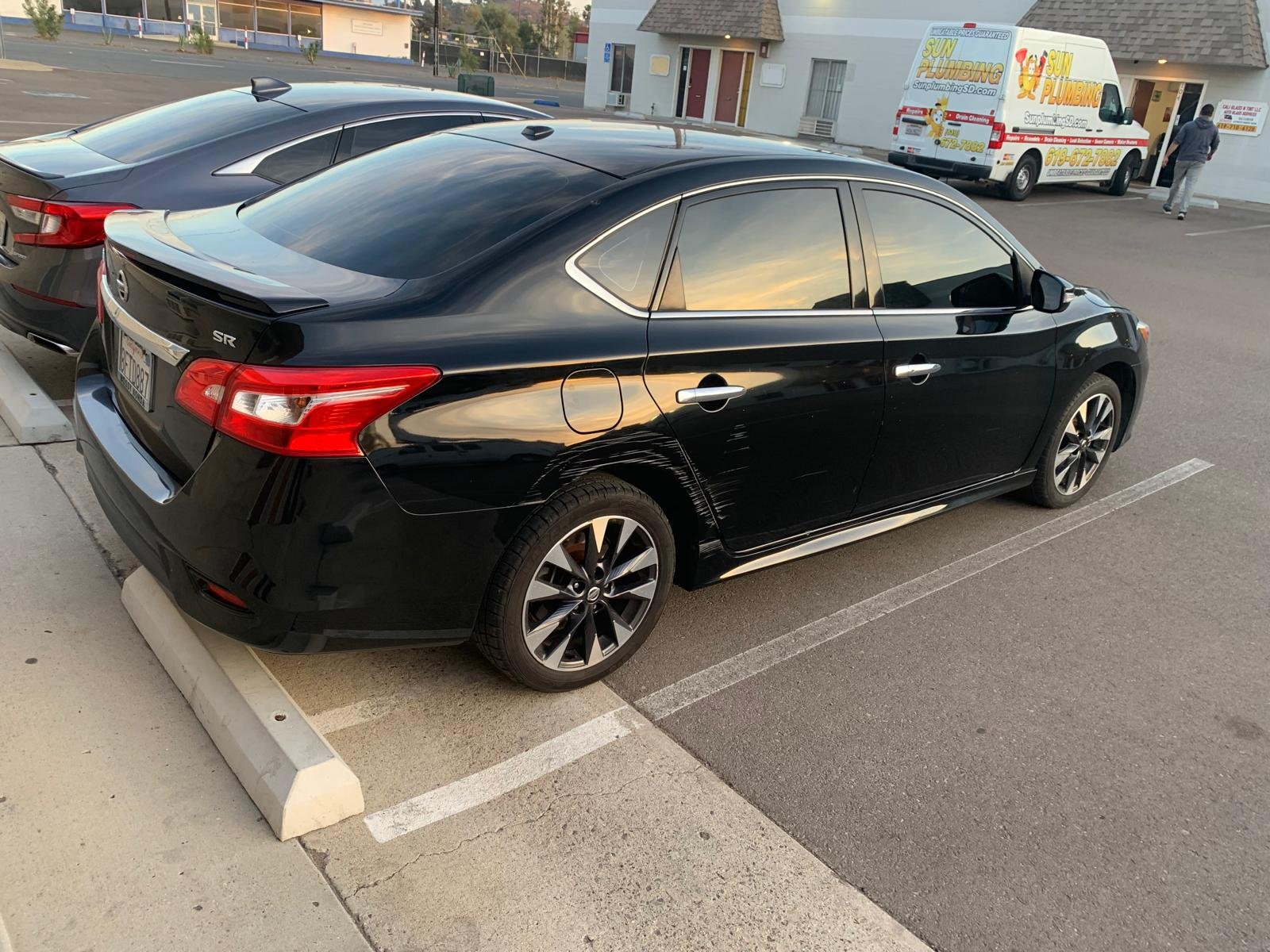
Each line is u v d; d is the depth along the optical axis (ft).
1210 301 34.14
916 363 11.76
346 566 7.82
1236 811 9.37
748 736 9.78
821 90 85.71
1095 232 48.80
